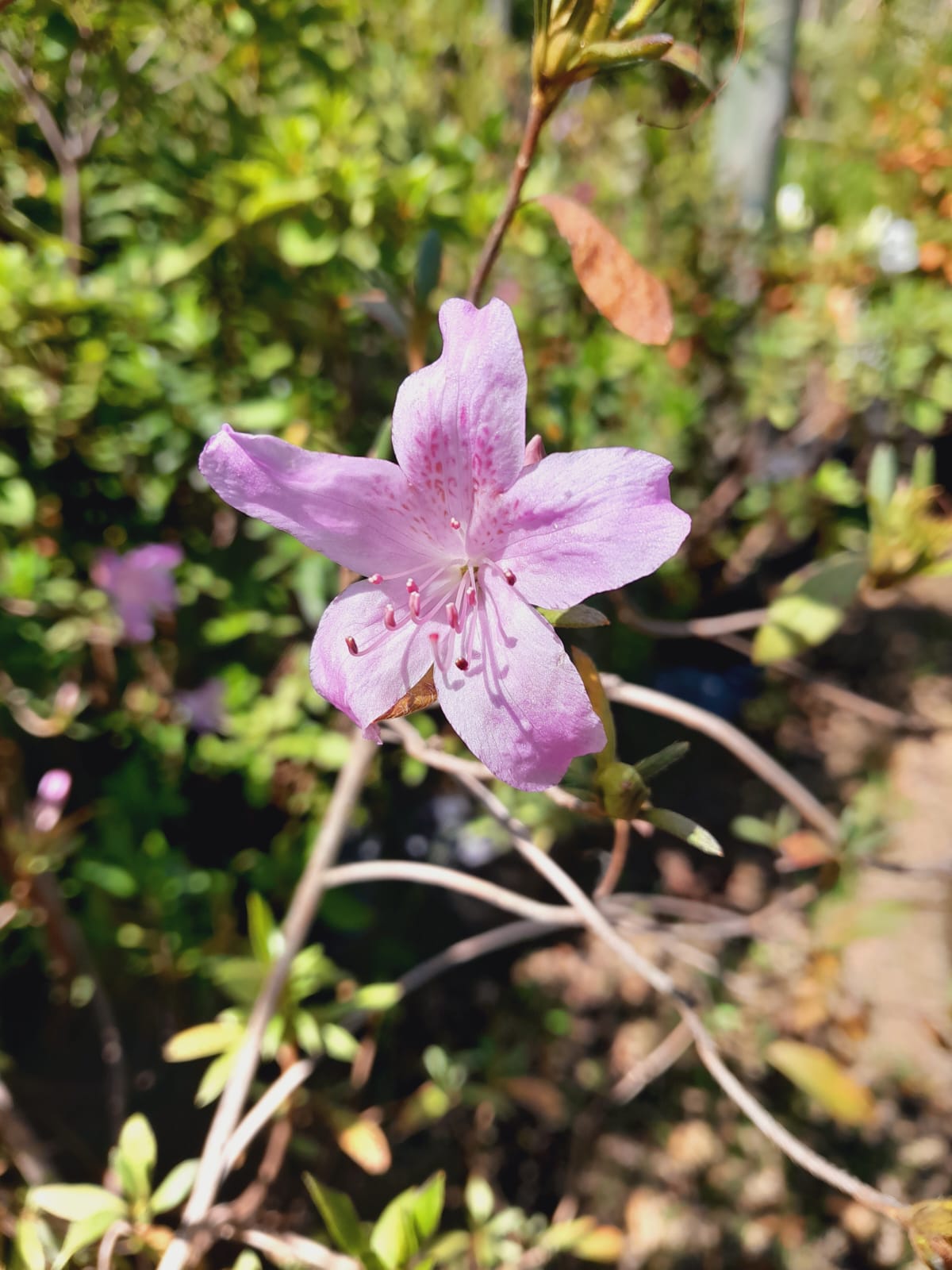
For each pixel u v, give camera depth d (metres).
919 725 0.22
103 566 0.26
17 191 0.23
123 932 0.26
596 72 0.11
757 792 0.40
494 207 0.28
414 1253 0.15
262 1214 0.21
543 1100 0.24
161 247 0.27
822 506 0.44
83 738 0.29
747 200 0.40
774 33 0.37
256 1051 0.17
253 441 0.11
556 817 0.31
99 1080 0.27
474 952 0.21
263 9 0.23
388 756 0.32
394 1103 0.29
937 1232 0.11
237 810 0.31
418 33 0.41
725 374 0.42
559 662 0.10
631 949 0.14
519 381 0.10
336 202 0.25
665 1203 0.28
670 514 0.10
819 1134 0.29
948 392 0.42
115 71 0.22
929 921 0.34
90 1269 0.17
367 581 0.11
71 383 0.26
